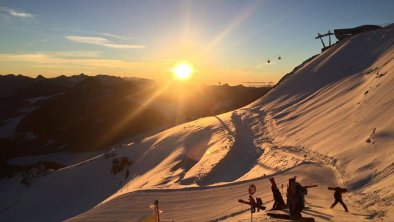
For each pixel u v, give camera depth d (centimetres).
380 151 2798
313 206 1769
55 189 7875
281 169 3369
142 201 2934
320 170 3023
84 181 7894
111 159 8325
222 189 2994
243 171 4159
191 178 4456
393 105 3612
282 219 1439
